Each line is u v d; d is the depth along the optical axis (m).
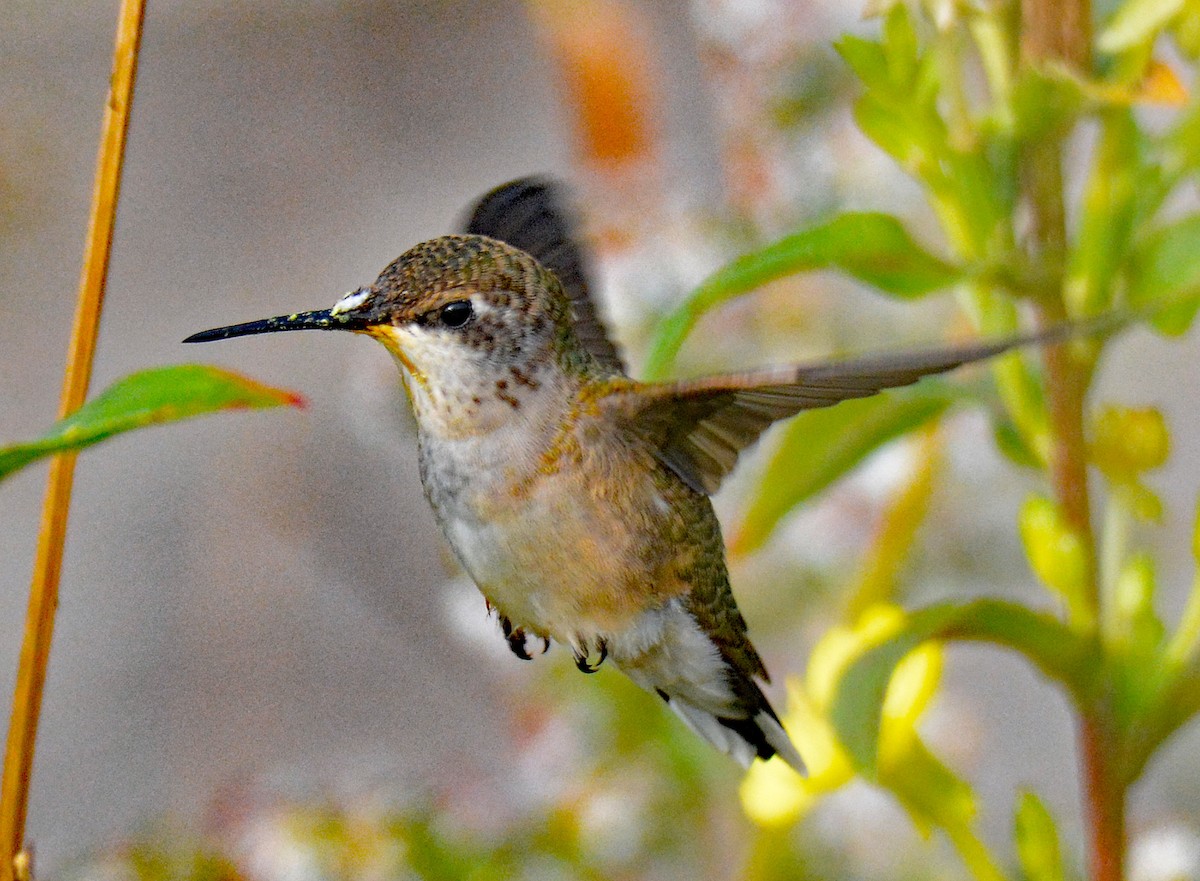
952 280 1.93
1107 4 1.94
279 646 2.23
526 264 1.93
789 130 2.02
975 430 2.02
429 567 2.23
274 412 2.24
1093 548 1.94
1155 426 1.94
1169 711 1.94
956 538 2.02
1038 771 2.21
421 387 1.92
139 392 1.85
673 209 2.02
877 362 1.89
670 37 2.04
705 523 1.94
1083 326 1.88
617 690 2.00
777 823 1.95
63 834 2.18
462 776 2.00
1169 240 1.94
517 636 1.94
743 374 1.90
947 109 1.94
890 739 1.94
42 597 1.87
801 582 2.01
